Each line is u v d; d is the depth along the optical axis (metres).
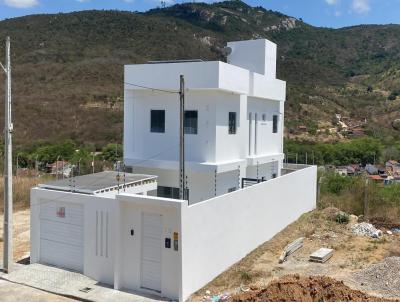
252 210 15.54
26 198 23.12
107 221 12.47
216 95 17.00
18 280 12.61
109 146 44.47
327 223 20.30
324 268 14.23
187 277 11.59
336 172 32.97
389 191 24.97
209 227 12.60
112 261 12.44
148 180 16.00
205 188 17.66
